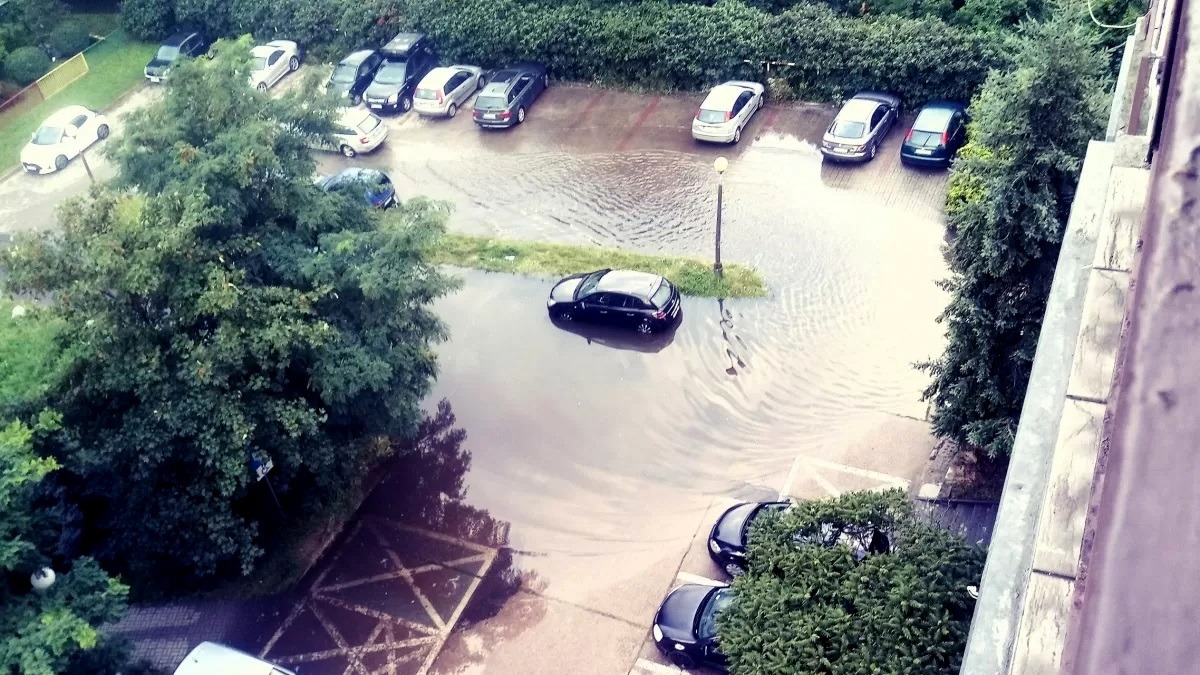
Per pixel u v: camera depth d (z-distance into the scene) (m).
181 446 17.22
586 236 27.00
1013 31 28.39
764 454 20.67
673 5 32.69
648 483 20.41
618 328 24.02
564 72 33.75
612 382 22.67
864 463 20.19
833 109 30.86
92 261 15.70
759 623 13.32
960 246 18.14
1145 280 3.68
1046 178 16.50
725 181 28.36
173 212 16.52
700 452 20.89
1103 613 3.20
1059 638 5.20
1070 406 5.91
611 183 28.97
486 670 17.45
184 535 17.48
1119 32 22.81
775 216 26.77
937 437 19.83
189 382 16.45
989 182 17.14
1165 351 3.54
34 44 36.38
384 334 18.73
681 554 18.97
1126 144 7.49
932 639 12.27
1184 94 4.03
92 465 16.28
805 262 25.14
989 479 19.45
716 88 30.38
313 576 19.30
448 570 19.20
